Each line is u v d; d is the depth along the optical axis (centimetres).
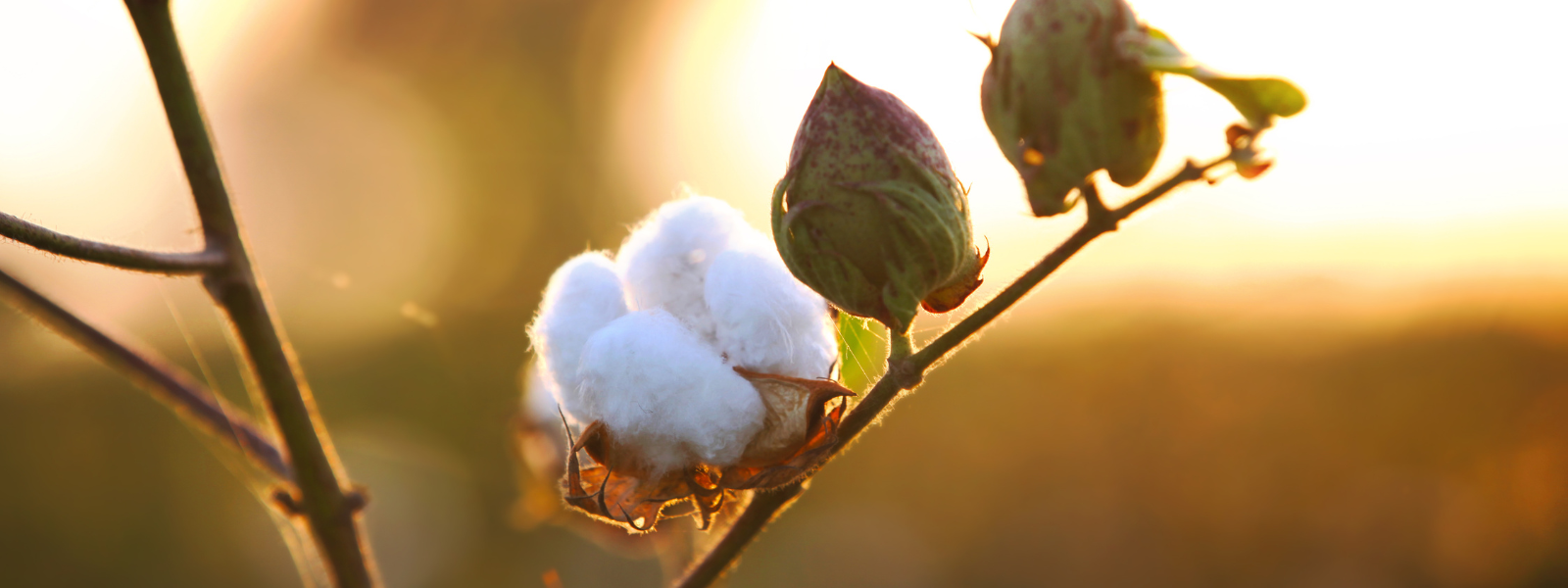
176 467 264
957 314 72
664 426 69
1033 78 67
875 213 68
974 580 272
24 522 252
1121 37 67
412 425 271
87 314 80
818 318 70
